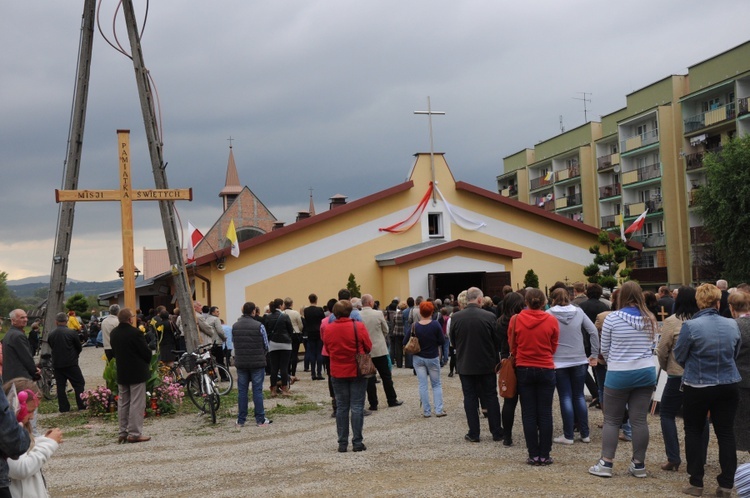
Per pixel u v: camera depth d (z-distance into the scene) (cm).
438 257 2673
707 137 4572
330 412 1303
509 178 7719
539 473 773
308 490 740
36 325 3300
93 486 809
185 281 1705
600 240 3012
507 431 928
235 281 2581
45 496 490
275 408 1359
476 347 950
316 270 2702
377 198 2800
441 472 794
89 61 1748
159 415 1333
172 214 1708
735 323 675
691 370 666
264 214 7062
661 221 5062
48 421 1323
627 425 927
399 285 2636
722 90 4472
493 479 752
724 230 3812
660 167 4916
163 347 1864
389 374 1312
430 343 1178
